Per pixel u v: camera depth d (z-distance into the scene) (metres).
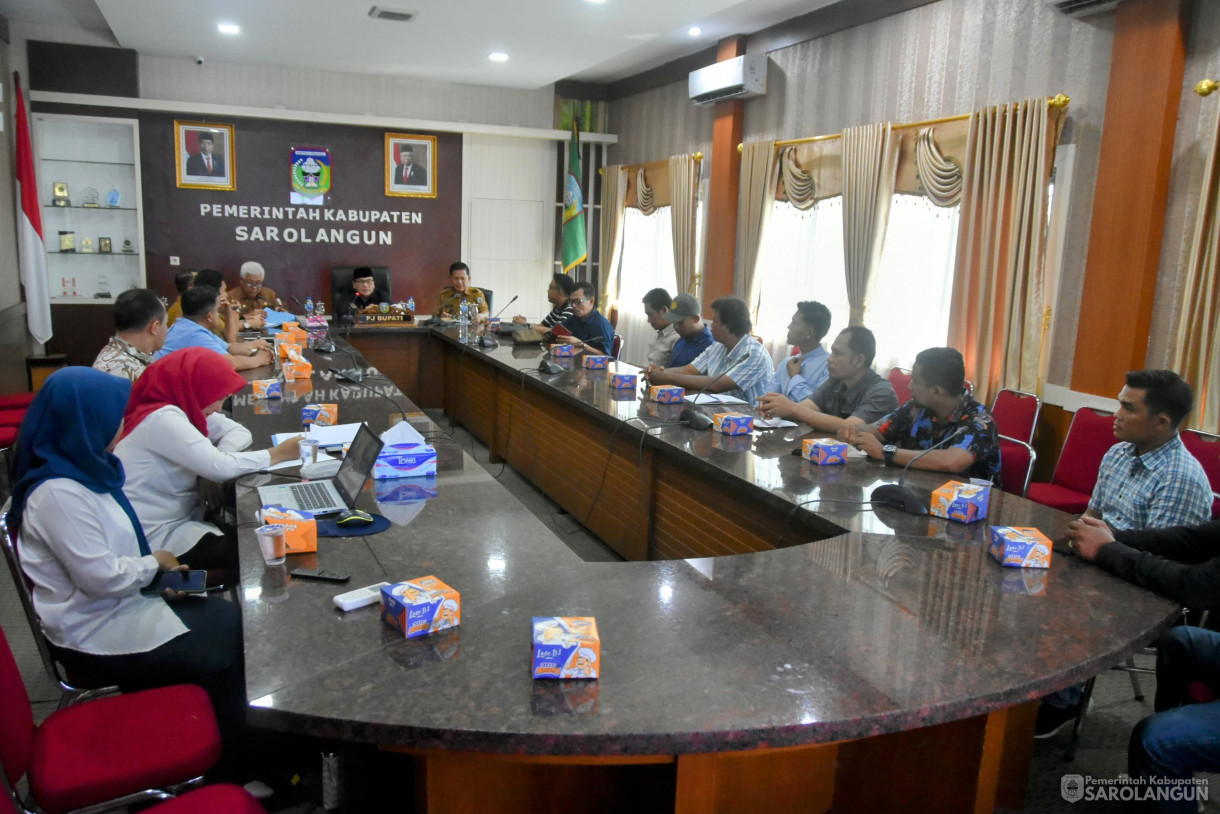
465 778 1.37
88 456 1.79
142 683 1.86
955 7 4.75
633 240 8.43
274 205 7.74
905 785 1.52
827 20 5.67
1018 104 4.28
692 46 7.01
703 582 1.67
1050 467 4.31
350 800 1.65
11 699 1.40
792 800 1.56
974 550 1.90
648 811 1.41
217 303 4.12
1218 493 3.06
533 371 4.37
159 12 5.50
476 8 5.12
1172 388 2.19
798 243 6.27
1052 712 2.34
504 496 2.25
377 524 2.00
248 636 1.40
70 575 1.79
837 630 1.45
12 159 6.55
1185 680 1.98
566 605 1.54
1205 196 3.53
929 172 4.91
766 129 6.43
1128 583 1.72
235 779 2.02
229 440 2.64
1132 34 3.74
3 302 6.13
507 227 8.63
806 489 2.33
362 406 3.37
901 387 4.55
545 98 8.49
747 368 3.84
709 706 1.20
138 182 7.15
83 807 1.44
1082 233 4.14
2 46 6.28
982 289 4.52
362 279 7.17
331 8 5.27
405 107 7.99
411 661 1.32
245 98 7.44
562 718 1.16
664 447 2.89
